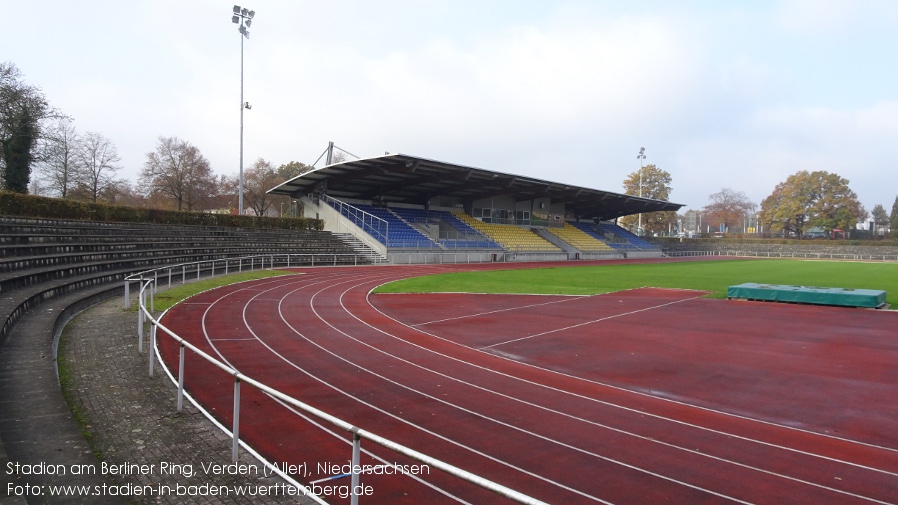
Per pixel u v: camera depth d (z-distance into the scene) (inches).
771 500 220.7
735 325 655.8
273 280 1059.9
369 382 383.9
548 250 2474.2
